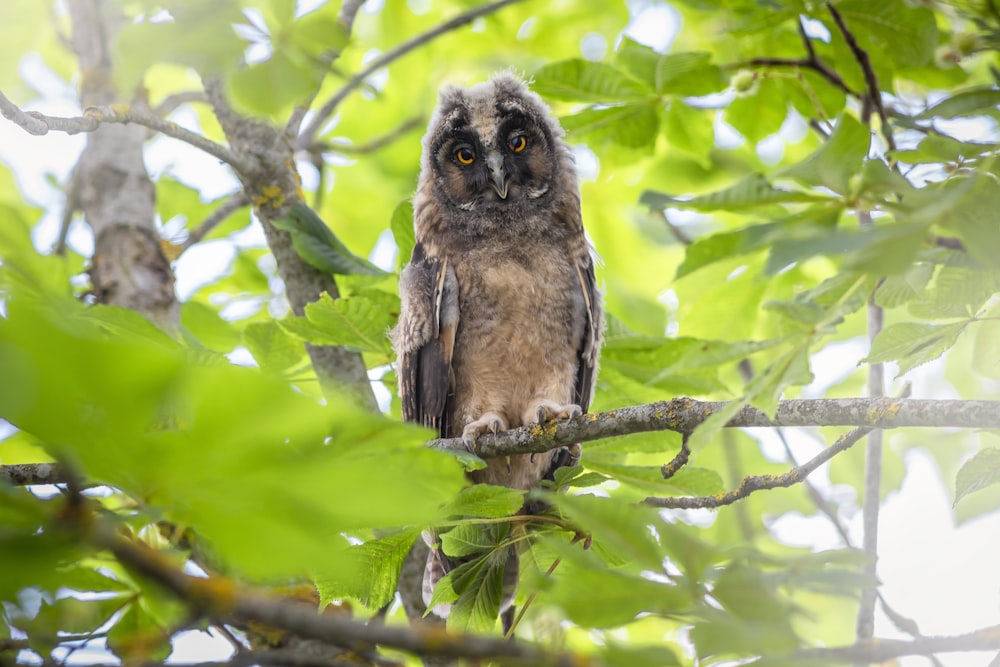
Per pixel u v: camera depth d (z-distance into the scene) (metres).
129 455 3.70
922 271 7.29
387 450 5.03
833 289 6.56
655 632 12.57
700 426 6.32
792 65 11.10
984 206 5.33
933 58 10.48
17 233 12.77
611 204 17.27
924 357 7.79
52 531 4.16
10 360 3.20
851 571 5.72
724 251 5.53
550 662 4.59
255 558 4.06
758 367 13.64
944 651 5.38
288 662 6.40
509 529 8.52
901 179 5.38
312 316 10.28
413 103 18.41
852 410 7.53
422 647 4.41
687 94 11.40
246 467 3.79
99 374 3.35
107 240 12.88
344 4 12.73
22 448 9.87
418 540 12.16
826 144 5.42
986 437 10.01
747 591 5.33
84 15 13.99
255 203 12.32
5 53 15.00
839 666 5.45
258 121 12.14
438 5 17.97
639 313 17.06
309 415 3.64
